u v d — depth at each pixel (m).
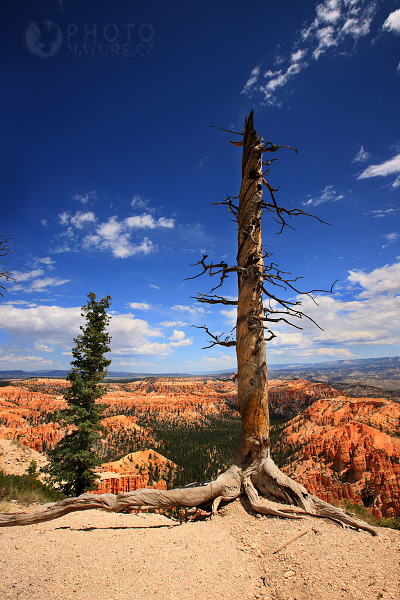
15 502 12.57
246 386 9.26
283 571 5.20
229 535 6.83
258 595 4.59
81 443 21.48
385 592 4.41
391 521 11.31
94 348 23.06
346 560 5.41
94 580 4.75
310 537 6.38
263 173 10.59
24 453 26.23
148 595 4.38
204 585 4.73
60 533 6.93
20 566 5.12
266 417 9.16
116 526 7.73
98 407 22.23
